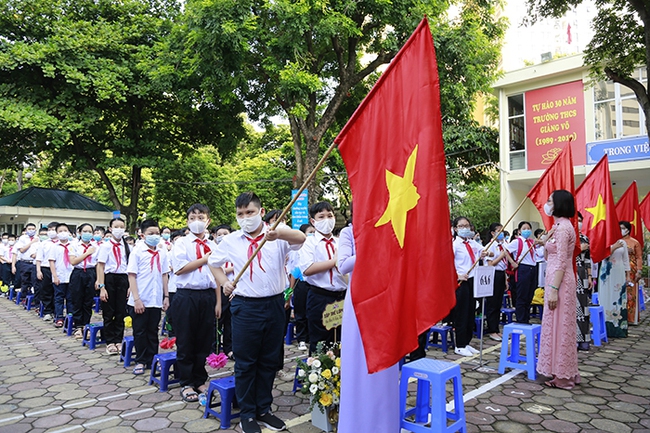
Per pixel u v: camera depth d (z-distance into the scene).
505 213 15.55
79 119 13.92
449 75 11.87
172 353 4.85
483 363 5.45
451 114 13.69
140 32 14.76
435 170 2.31
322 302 4.52
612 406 4.04
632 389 4.48
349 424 2.74
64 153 15.39
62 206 18.69
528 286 7.15
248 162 21.62
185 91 12.74
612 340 6.79
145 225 5.29
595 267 7.77
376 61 12.39
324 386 3.49
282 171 20.73
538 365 4.66
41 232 10.36
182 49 12.75
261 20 11.06
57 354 6.13
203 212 4.49
